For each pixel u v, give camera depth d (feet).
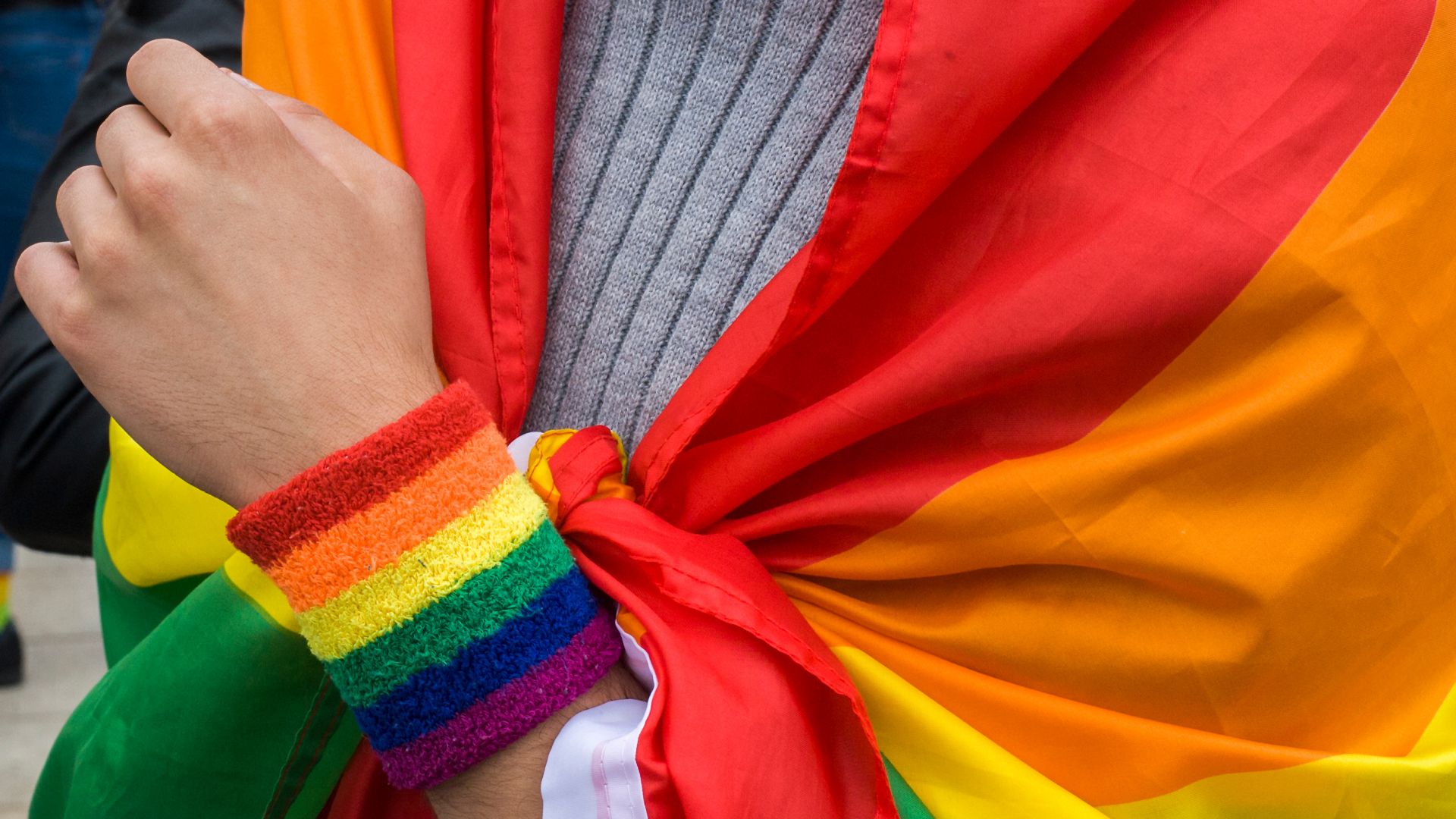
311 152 1.24
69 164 1.93
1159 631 1.32
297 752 1.46
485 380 1.45
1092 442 1.29
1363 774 1.32
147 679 1.45
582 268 1.48
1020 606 1.35
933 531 1.32
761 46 1.38
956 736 1.34
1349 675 1.35
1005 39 1.19
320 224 1.20
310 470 1.15
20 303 1.90
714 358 1.35
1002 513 1.29
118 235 1.16
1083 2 1.18
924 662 1.38
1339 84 1.21
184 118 1.16
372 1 1.55
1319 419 1.24
